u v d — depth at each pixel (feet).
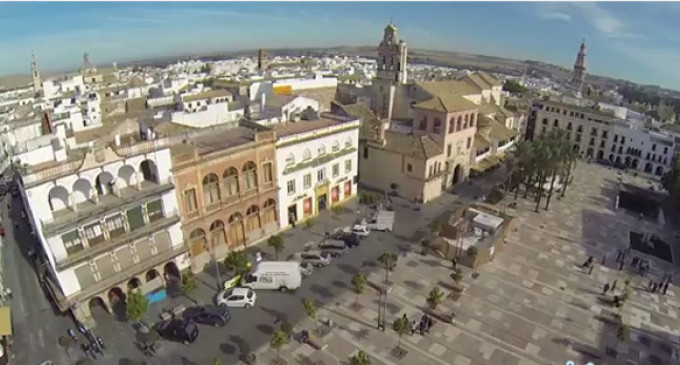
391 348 133.80
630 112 417.08
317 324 144.05
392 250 193.16
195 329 137.59
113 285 144.05
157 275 159.84
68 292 135.95
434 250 190.39
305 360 128.36
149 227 152.56
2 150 299.79
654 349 136.26
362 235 203.82
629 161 368.07
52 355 130.93
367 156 265.13
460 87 324.19
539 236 212.84
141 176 153.48
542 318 149.07
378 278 171.12
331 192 232.73
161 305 153.89
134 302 134.21
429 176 244.63
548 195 248.32
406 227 215.92
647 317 152.46
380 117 290.97
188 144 175.42
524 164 245.24
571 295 162.91
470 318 148.25
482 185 278.05
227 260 163.12
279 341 123.75
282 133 201.46
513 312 151.94
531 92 550.77
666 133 366.63
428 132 254.68
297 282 161.99
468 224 206.90
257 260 178.50
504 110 360.07
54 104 389.19
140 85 541.75
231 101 322.34
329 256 181.88
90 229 138.82
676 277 180.55
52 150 158.40
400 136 253.85
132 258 150.30
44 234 127.54
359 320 146.61
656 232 226.17
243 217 187.62
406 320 131.44
